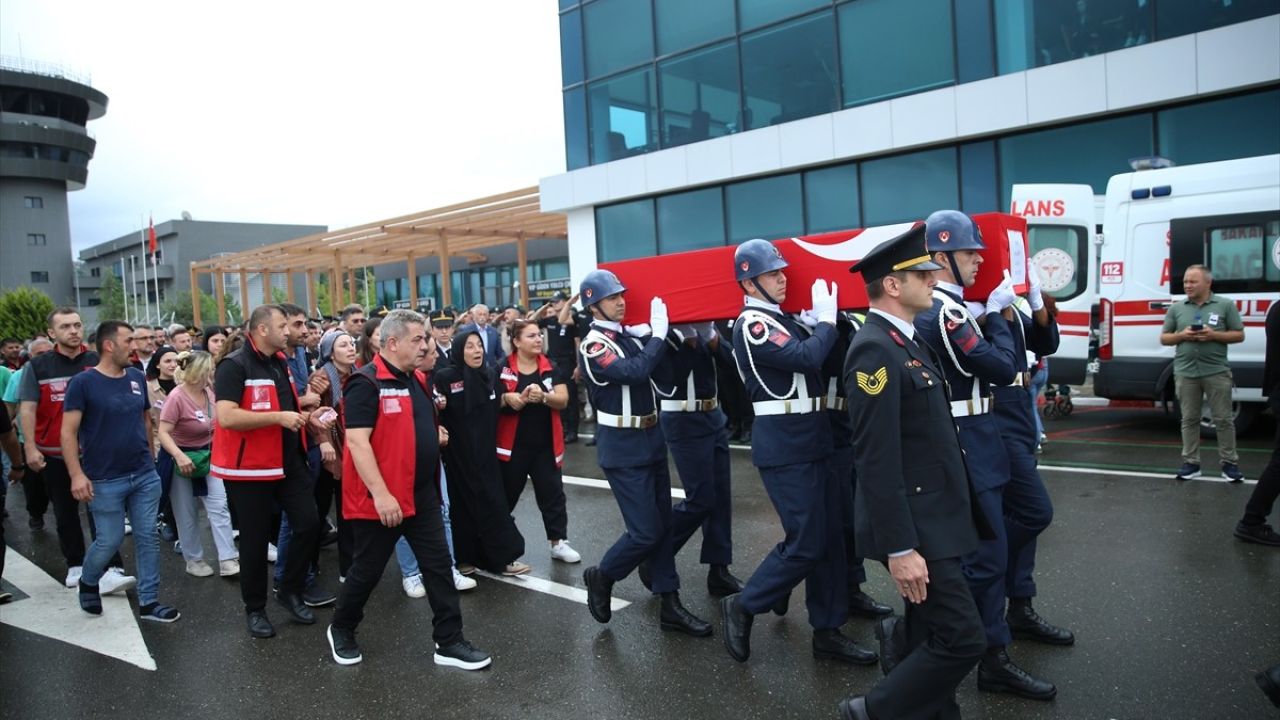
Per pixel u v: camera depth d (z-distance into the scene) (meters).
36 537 7.68
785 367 3.96
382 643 4.83
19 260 60.47
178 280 60.41
